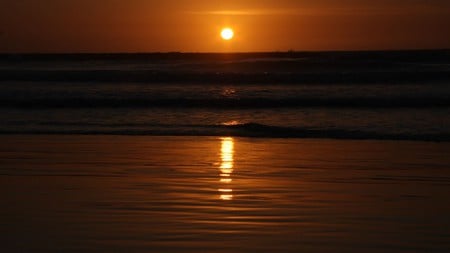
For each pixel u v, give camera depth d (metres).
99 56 88.88
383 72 48.66
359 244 11.99
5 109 36.31
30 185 17.36
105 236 12.46
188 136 27.42
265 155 22.50
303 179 18.20
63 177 18.48
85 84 47.81
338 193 16.34
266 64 61.81
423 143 25.25
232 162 21.06
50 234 12.59
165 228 13.01
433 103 36.28
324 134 27.59
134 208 14.67
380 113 33.66
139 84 47.84
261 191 16.53
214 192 16.38
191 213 14.22
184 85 47.31
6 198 15.73
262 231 12.80
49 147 24.36
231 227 13.09
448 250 11.63
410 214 14.20
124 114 34.19
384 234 12.62
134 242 12.09
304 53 95.81
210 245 11.93
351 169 19.81
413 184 17.58
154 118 32.78
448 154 22.62
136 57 88.44
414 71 50.22
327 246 11.88
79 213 14.21
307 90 43.22
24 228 13.02
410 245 11.92
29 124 30.92
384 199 15.68
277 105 36.81
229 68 61.41
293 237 12.41
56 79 50.31
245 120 32.06
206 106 36.75
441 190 16.77
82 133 28.25
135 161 21.25
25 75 50.41
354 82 47.53
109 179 18.17
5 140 26.27
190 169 19.80
